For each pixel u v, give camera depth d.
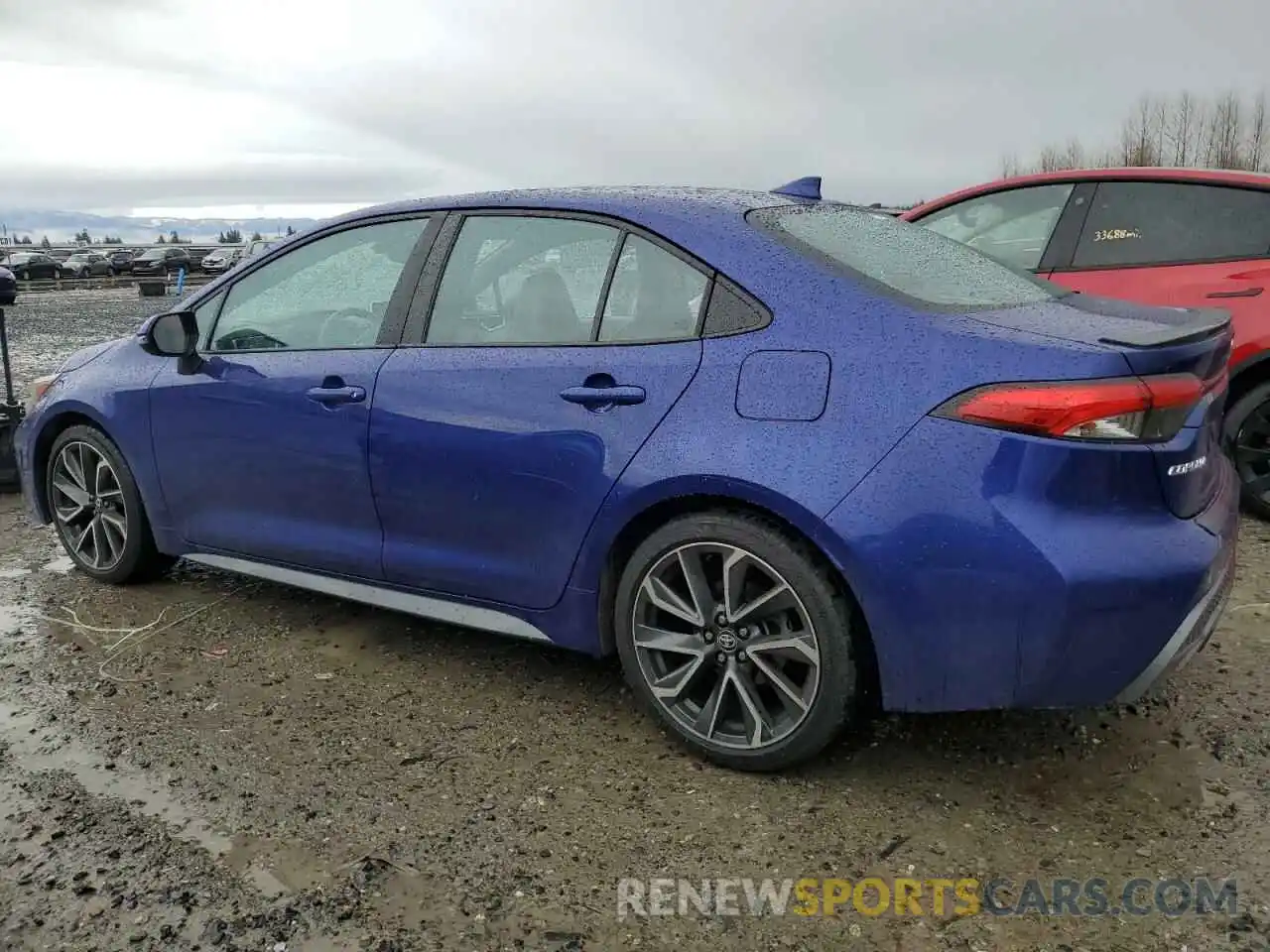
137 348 4.12
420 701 3.27
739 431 2.64
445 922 2.23
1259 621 3.81
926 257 3.06
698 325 2.80
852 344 2.57
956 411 2.42
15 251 56.56
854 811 2.63
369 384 3.30
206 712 3.21
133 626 3.91
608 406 2.85
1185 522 2.48
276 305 3.70
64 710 3.22
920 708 2.55
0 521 5.42
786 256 2.78
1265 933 2.16
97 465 4.25
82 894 2.32
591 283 3.02
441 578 3.26
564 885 2.35
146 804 2.68
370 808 2.66
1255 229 5.05
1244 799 2.65
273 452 3.57
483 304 3.20
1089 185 5.54
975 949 2.14
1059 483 2.34
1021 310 2.71
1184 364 2.46
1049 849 2.46
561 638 3.08
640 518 2.85
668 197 3.11
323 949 2.15
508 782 2.79
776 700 2.84
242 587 4.32
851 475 2.49
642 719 3.15
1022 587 2.35
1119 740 2.96
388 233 3.48
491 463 3.04
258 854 2.47
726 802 2.68
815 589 2.59
